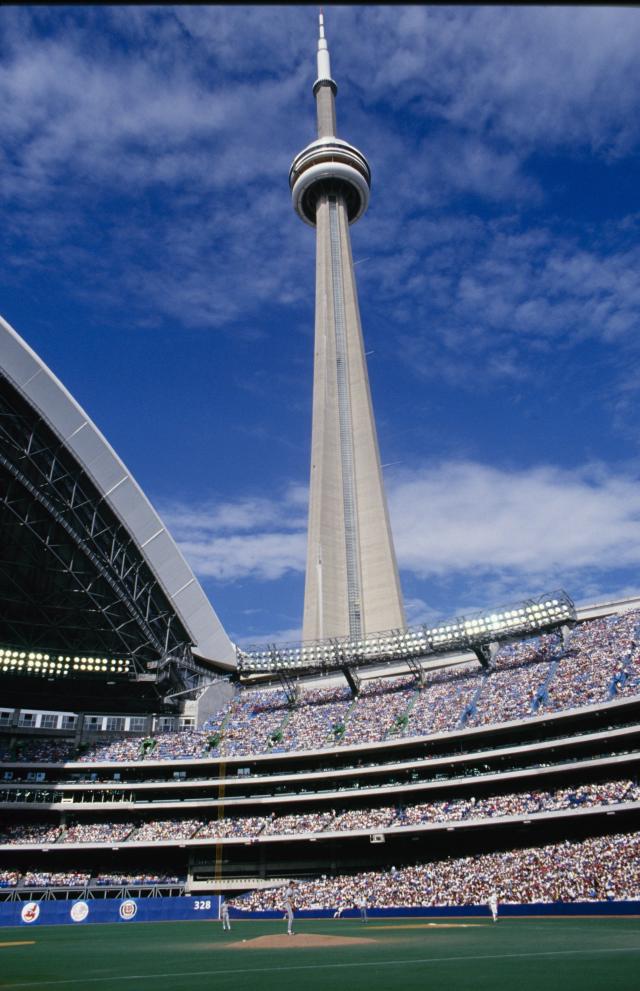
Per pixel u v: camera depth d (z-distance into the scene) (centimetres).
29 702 8012
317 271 14325
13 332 6100
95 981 1855
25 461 6506
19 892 6456
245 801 6988
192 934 4244
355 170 14712
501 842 6369
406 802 6744
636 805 5181
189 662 8506
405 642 7594
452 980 1623
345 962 2191
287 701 8381
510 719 6216
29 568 7162
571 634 7325
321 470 12338
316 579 11519
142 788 7175
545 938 2919
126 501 7325
